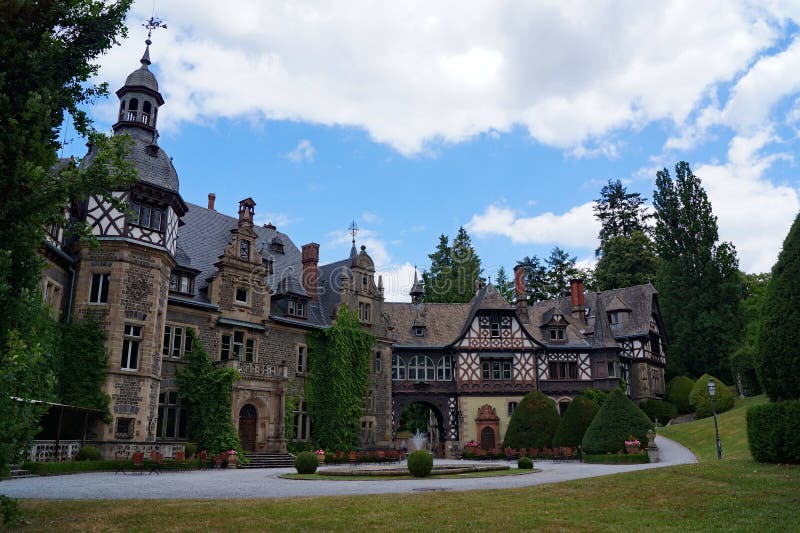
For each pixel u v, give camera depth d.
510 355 42.84
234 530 9.22
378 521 9.94
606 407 30.19
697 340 49.94
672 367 51.25
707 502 11.23
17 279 9.48
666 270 54.28
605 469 23.42
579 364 43.97
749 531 9.11
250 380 30.22
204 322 30.52
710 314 50.00
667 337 53.78
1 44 9.54
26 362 8.47
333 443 34.53
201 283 31.61
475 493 13.56
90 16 10.77
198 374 29.19
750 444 15.41
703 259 51.34
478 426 41.19
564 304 51.44
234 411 29.27
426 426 58.31
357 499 12.48
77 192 10.14
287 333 34.56
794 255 15.13
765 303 15.59
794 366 14.55
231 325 31.50
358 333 37.59
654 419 44.19
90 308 24.91
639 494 12.42
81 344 24.36
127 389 24.86
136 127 28.33
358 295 38.75
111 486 16.22
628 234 72.31
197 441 28.34
